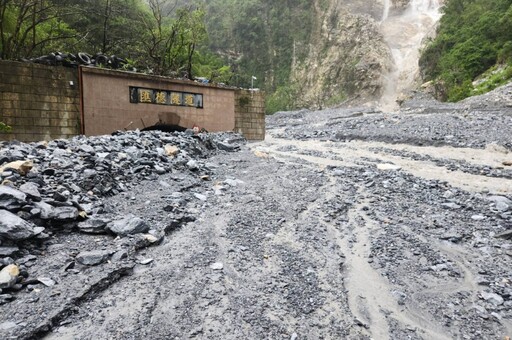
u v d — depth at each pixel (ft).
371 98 172.65
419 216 20.21
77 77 40.52
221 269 13.20
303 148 50.67
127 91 43.04
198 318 10.40
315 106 189.16
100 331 9.52
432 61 153.58
